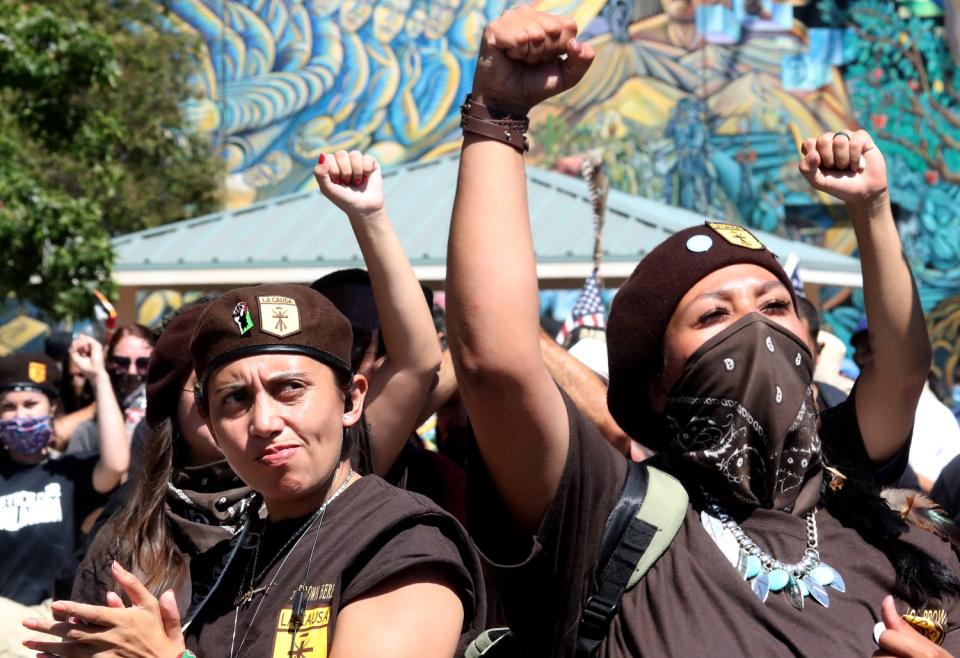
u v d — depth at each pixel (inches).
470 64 1296.8
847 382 219.1
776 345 89.7
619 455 87.3
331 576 86.8
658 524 84.0
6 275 446.0
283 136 1285.7
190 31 1267.2
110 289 436.1
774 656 80.0
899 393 98.3
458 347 80.5
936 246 1256.2
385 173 434.6
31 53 438.9
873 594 85.0
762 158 1277.1
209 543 117.1
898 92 1275.8
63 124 461.1
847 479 91.9
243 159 1280.8
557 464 81.7
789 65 1284.4
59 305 443.2
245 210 443.2
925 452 199.3
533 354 79.8
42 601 197.2
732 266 92.0
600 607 82.8
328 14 1299.2
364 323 139.0
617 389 96.5
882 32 1278.3
